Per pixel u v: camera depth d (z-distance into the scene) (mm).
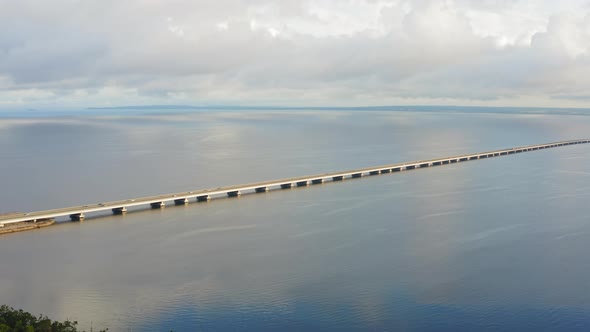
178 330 87438
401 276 106812
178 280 106125
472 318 90000
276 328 87625
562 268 110000
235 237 133750
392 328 87188
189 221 149375
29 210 167500
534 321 88938
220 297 98500
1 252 122812
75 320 90750
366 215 154250
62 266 114188
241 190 188375
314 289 101250
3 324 68188
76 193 191375
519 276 106188
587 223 142250
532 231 135500
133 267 113125
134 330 87312
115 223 147250
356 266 112438
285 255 119625
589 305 93938
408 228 139875
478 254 118750
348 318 90438
